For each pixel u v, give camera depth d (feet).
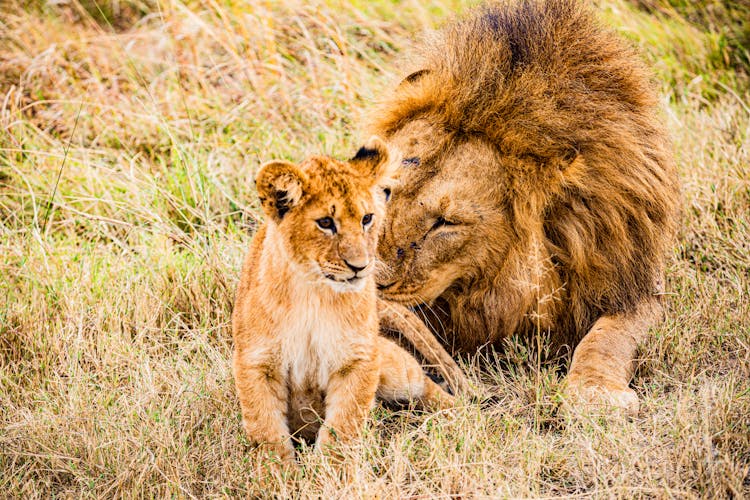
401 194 28.68
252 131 45.42
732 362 29.45
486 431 25.58
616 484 22.93
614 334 29.12
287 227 23.67
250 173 41.70
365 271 23.66
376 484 22.94
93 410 26.76
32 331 31.27
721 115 44.50
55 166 42.34
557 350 30.35
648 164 30.09
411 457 24.88
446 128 29.32
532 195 28.58
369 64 51.16
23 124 44.75
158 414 26.20
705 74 50.75
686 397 25.31
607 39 31.60
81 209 40.55
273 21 51.62
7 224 39.70
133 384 28.84
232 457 25.00
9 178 42.73
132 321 32.24
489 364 30.17
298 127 45.06
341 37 47.57
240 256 35.24
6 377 28.86
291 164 23.30
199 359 30.17
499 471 23.61
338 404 24.73
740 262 34.06
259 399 24.31
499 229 28.81
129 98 49.03
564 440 25.27
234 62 50.03
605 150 29.17
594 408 26.18
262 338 24.13
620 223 29.37
